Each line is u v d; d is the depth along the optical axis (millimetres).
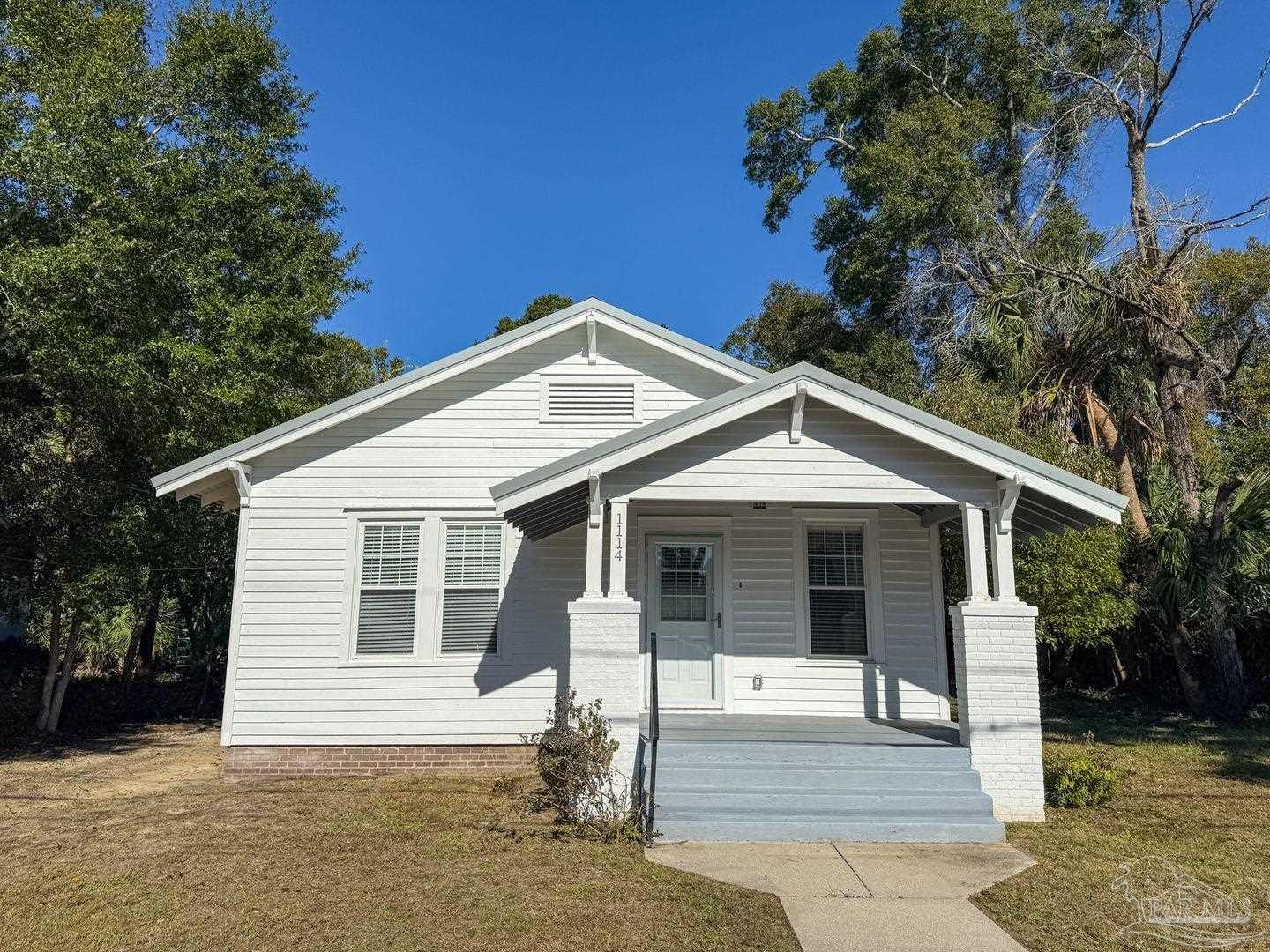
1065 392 16859
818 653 10953
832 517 11258
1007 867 6742
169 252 12922
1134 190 20203
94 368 11805
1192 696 15242
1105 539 12758
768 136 29297
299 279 16219
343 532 10875
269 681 10492
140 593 15758
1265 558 14281
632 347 11602
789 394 8594
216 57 15773
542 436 11320
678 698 10930
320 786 9867
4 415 14375
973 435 8391
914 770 8102
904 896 6078
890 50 27234
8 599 15203
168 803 9039
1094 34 23938
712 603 11141
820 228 27812
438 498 11055
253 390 13859
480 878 6387
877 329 25594
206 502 11734
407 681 10641
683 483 8664
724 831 7508
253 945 5148
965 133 22938
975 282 23016
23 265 10734
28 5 12492
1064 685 18750
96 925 5484
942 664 10883
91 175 11781
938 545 11211
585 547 11141
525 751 10602
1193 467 17031
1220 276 22312
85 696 19344
